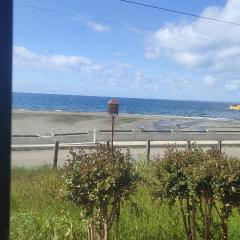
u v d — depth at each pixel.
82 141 29.86
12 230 6.28
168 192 5.48
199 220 6.48
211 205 5.46
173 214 7.01
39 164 19.06
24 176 13.86
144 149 26.64
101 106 167.50
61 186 5.31
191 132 34.00
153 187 5.66
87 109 140.50
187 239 5.76
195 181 5.19
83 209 5.34
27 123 44.81
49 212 7.79
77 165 5.19
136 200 7.47
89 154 5.43
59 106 156.25
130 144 28.02
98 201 4.99
